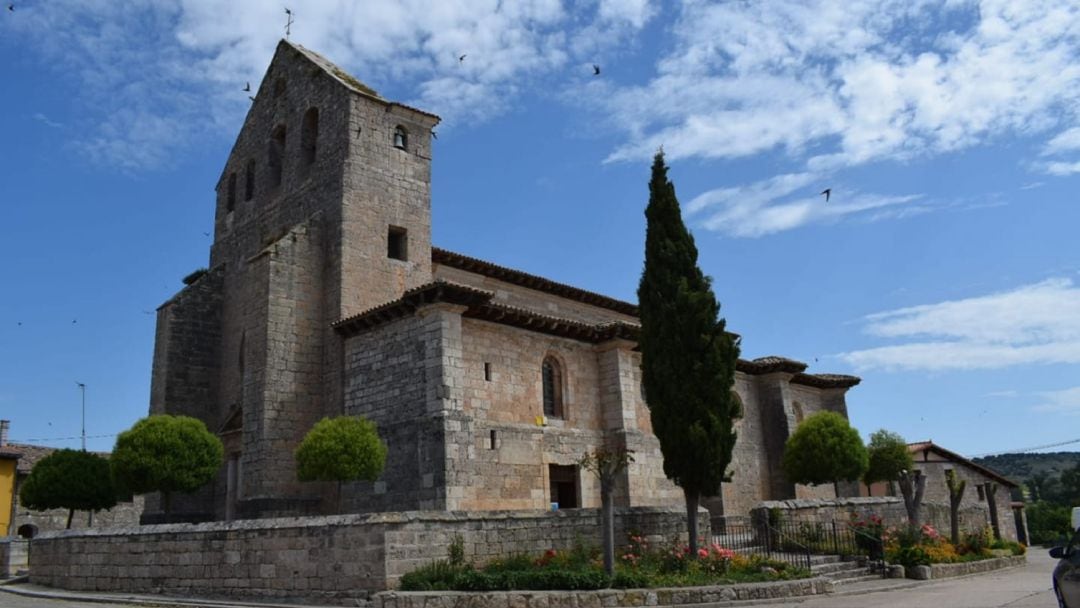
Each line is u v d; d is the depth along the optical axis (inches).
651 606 710.5
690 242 1005.8
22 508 1660.9
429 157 1371.8
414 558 722.2
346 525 730.2
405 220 1306.6
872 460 1542.8
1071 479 4318.4
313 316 1209.4
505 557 784.9
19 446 1764.3
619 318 1628.9
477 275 1398.9
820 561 948.0
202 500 1262.3
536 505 1130.7
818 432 1417.3
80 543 939.3
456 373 1048.8
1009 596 734.5
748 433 1571.1
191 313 1381.6
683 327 952.9
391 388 1098.7
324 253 1245.7
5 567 1103.0
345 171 1248.8
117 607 770.2
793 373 1638.8
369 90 1390.3
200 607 735.1
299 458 970.1
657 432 941.8
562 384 1243.8
